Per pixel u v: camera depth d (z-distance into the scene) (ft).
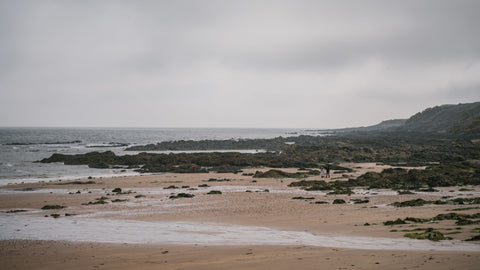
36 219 89.56
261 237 66.90
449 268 39.01
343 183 152.15
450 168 162.50
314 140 513.45
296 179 179.63
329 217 85.35
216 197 122.83
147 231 74.43
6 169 227.20
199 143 441.27
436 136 517.14
